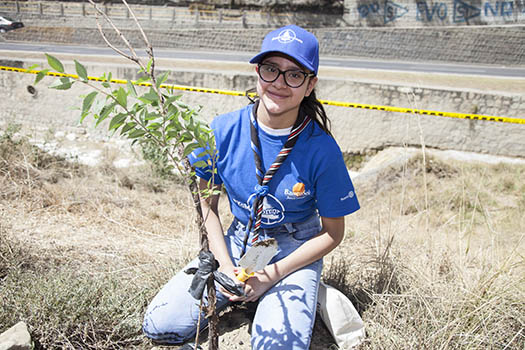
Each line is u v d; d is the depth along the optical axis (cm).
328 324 245
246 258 216
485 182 1168
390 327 249
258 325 224
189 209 538
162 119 170
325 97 1802
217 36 2727
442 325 246
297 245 249
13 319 230
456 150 1711
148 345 246
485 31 2658
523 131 1658
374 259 330
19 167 543
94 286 261
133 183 702
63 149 1606
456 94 1708
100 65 1861
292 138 224
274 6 3444
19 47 2552
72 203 466
